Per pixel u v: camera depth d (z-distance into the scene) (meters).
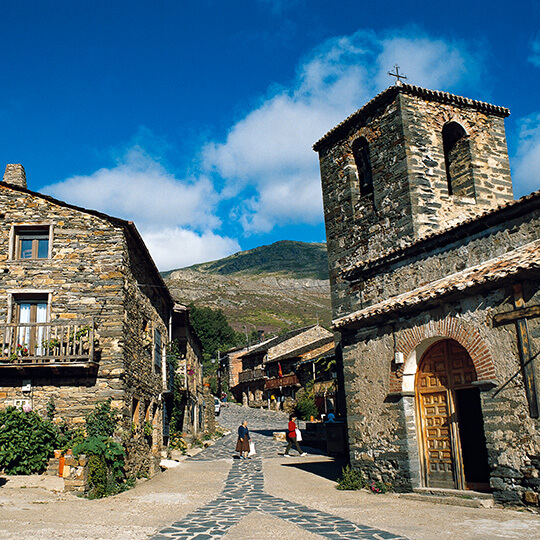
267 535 7.85
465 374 10.77
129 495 12.12
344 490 12.23
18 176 18.23
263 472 16.23
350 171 17.98
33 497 11.02
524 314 9.13
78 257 15.30
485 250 11.59
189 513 9.88
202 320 75.56
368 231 16.92
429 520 8.59
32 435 13.37
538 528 7.61
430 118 16.56
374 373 12.30
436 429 11.18
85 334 14.49
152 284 19.17
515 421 9.07
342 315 17.59
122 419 14.16
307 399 39.53
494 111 17.64
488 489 10.12
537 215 10.64
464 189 16.95
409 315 11.51
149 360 18.17
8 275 15.16
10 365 13.97
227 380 63.03
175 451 21.44
